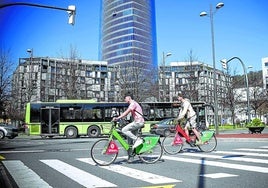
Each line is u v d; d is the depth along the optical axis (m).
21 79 44.16
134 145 8.25
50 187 5.68
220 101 53.28
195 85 44.47
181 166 7.84
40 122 24.80
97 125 25.27
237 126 48.94
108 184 5.85
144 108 26.39
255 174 6.56
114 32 106.06
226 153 10.49
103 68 98.81
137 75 43.19
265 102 56.72
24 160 9.67
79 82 45.50
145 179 6.28
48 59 72.06
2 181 5.98
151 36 107.94
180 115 10.59
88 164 8.55
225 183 5.73
